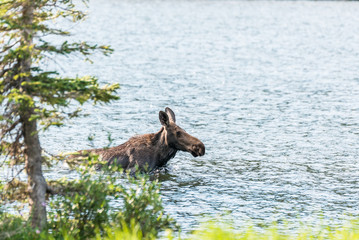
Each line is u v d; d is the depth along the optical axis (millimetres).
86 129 45312
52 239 19766
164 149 35594
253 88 67500
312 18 185625
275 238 22328
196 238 23438
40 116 20125
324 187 32562
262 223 26297
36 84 19906
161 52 101875
